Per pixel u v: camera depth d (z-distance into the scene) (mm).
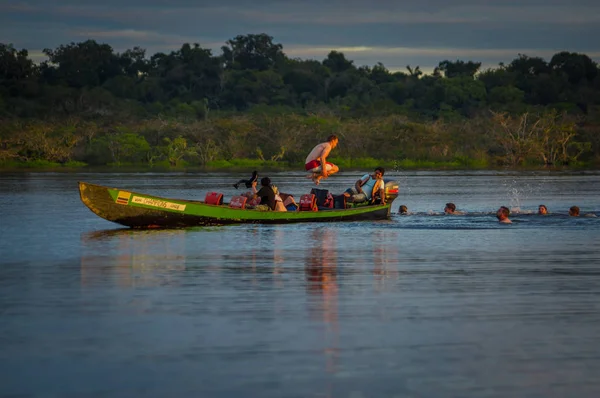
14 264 42000
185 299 33219
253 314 30750
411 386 23328
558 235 54625
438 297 33750
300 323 29453
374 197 65312
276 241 51031
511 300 33250
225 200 90188
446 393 22875
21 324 29297
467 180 138875
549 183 127750
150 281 37156
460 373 24328
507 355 25953
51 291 34812
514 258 44188
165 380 23641
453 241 51344
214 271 39844
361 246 48875
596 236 54188
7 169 187375
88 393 22719
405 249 47656
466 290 35219
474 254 45625
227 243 50094
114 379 23703
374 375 24141
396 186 65938
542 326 29234
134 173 164250
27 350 26250
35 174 157875
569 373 24375
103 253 45875
